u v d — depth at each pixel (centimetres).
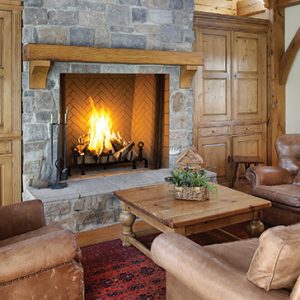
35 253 200
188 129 490
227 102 551
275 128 593
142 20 441
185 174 314
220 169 551
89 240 359
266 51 585
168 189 349
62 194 371
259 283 155
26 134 395
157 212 283
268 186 390
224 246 222
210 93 535
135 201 312
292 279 152
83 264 307
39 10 387
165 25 457
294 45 567
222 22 534
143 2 440
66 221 371
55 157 409
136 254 327
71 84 469
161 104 484
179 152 484
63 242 209
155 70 457
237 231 379
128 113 520
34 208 273
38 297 205
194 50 515
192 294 197
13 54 386
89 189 389
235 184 550
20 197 400
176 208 292
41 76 387
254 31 570
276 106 592
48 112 404
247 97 571
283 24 589
